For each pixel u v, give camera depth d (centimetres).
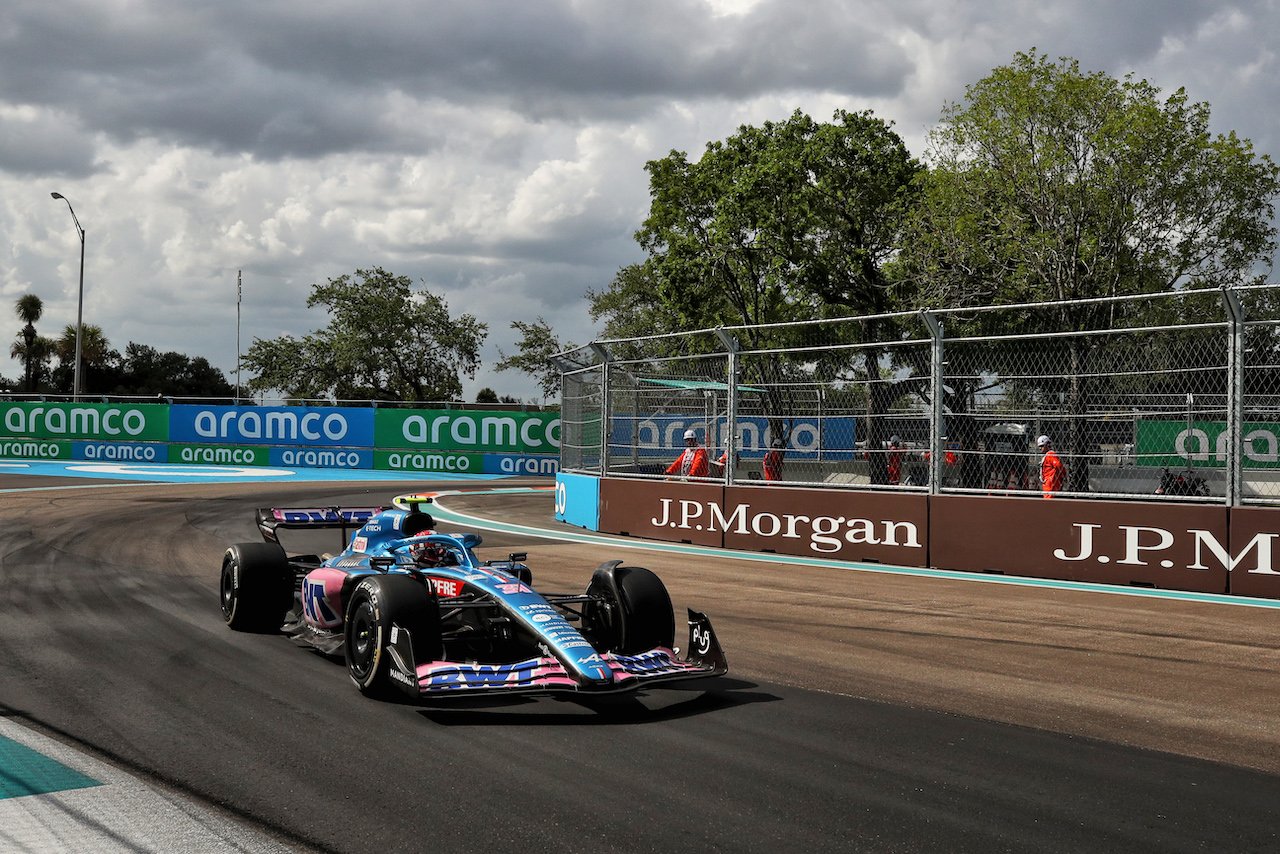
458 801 427
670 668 576
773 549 1355
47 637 752
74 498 2070
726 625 850
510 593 593
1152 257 2322
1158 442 1136
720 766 475
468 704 585
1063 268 2367
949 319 2573
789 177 3266
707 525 1436
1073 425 1170
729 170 3609
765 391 1390
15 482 2523
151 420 3538
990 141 2400
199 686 615
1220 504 1047
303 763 475
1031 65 2353
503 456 3284
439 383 5706
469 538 683
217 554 1263
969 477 1227
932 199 2572
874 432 1287
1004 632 824
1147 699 616
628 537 1551
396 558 680
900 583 1090
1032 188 2381
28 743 502
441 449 3322
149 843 382
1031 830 402
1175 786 458
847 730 539
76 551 1258
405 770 466
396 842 384
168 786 443
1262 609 938
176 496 2180
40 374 7962
